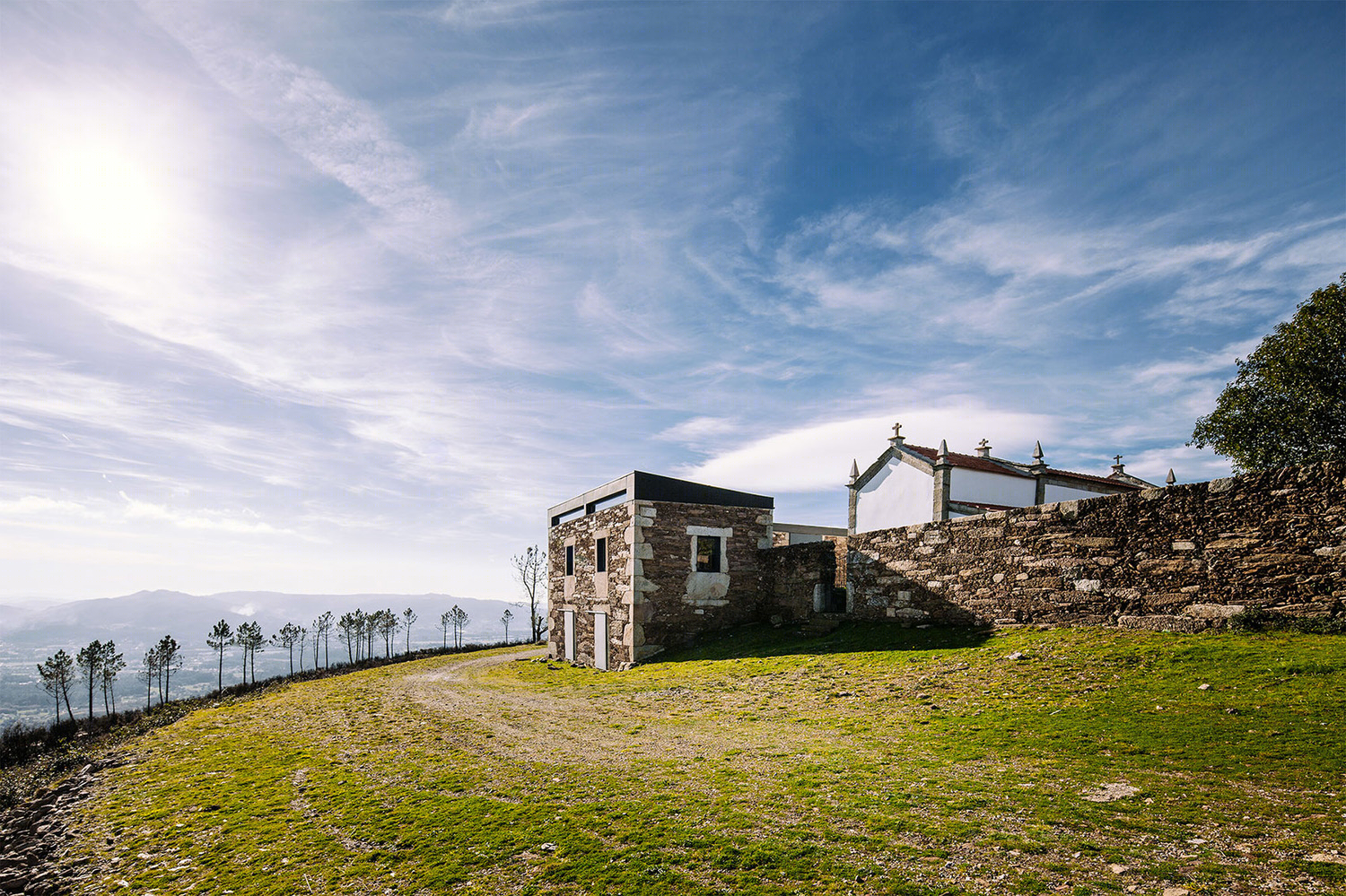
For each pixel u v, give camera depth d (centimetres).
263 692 2569
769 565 2309
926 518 2364
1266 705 796
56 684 3759
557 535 2986
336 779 1050
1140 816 585
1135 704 888
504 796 863
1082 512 1363
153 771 1261
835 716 1086
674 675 1709
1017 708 963
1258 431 2280
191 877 734
